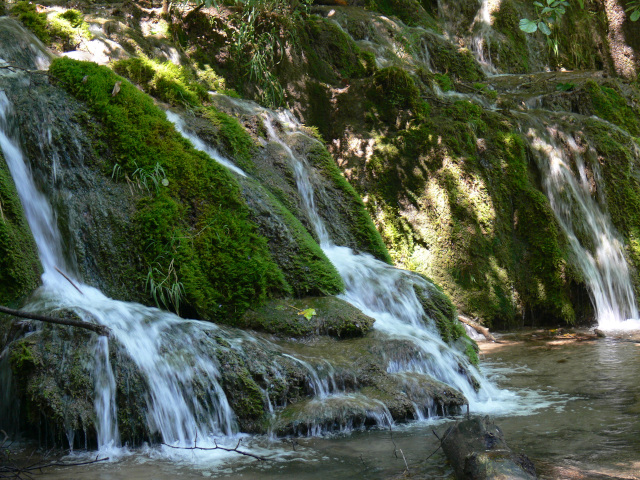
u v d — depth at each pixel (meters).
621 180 12.03
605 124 12.64
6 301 5.80
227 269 6.62
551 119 12.34
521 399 6.39
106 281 6.34
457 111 11.42
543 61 16.72
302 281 7.09
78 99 6.98
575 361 8.02
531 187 11.18
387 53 13.16
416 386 5.96
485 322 10.43
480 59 15.97
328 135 11.34
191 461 4.84
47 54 8.45
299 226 7.55
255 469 4.66
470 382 6.53
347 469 4.62
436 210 10.73
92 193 6.58
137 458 4.91
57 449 5.11
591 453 4.76
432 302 7.78
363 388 5.96
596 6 17.61
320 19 12.35
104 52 9.05
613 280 11.42
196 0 11.18
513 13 16.50
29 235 6.12
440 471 4.52
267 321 6.50
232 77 10.82
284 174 8.54
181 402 5.38
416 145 10.95
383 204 10.84
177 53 10.18
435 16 16.31
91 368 5.23
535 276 10.80
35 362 5.17
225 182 7.18
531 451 4.84
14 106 6.70
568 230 11.38
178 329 5.82
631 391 6.48
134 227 6.50
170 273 6.36
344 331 6.61
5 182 6.11
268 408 5.59
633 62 17.36
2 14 8.96
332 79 11.70
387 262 8.93
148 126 7.06
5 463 4.78
